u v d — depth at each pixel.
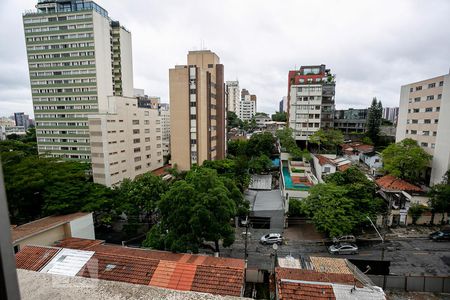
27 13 41.72
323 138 40.84
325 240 21.30
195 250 14.70
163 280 10.57
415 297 13.53
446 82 28.22
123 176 34.81
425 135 32.59
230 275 10.73
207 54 40.25
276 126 81.81
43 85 42.88
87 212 19.47
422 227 22.78
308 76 47.81
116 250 14.64
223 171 31.28
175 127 35.41
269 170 39.09
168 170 34.94
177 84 34.66
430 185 30.45
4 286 1.19
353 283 10.41
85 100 41.75
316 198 21.53
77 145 42.75
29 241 15.09
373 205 21.36
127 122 35.44
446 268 16.92
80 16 40.16
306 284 10.12
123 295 2.29
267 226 23.94
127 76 49.72
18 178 20.17
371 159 38.97
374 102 51.75
